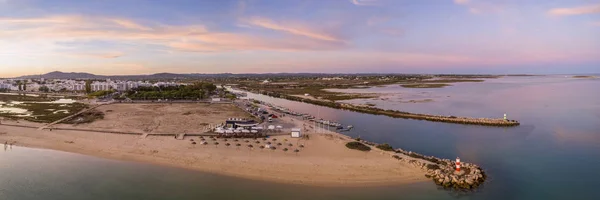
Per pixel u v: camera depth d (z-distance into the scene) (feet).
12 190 199.52
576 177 227.20
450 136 351.67
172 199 186.50
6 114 442.50
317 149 275.39
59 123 383.86
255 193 195.11
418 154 267.18
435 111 542.16
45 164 245.04
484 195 196.65
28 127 362.12
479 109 566.77
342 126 392.68
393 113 503.61
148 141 303.48
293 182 211.00
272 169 231.50
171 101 632.38
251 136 314.76
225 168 234.38
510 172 236.02
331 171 227.20
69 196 191.62
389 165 237.45
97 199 187.11
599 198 193.77
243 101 644.27
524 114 504.84
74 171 230.89
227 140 303.07
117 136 322.96
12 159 256.32
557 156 275.59
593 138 338.75
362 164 239.50
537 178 224.74
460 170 225.15
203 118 428.97
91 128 356.59
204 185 206.49
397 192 198.18
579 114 500.74
